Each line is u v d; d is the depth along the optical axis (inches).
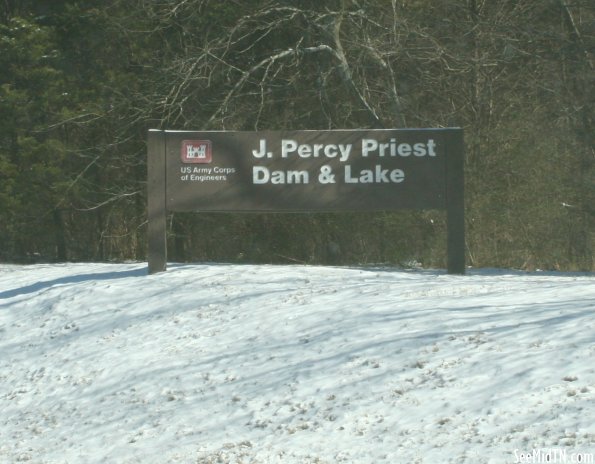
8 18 1544.0
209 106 1250.0
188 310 562.9
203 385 442.0
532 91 1214.3
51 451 408.2
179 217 1414.9
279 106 1289.4
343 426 364.5
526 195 1168.8
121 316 579.5
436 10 1248.2
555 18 1239.5
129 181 1398.9
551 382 358.6
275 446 361.1
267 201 676.7
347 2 1210.0
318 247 1358.3
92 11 1364.4
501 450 316.8
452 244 671.1
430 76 1227.2
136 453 385.1
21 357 554.9
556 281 579.2
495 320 445.1
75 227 1600.6
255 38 1286.9
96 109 1327.5
